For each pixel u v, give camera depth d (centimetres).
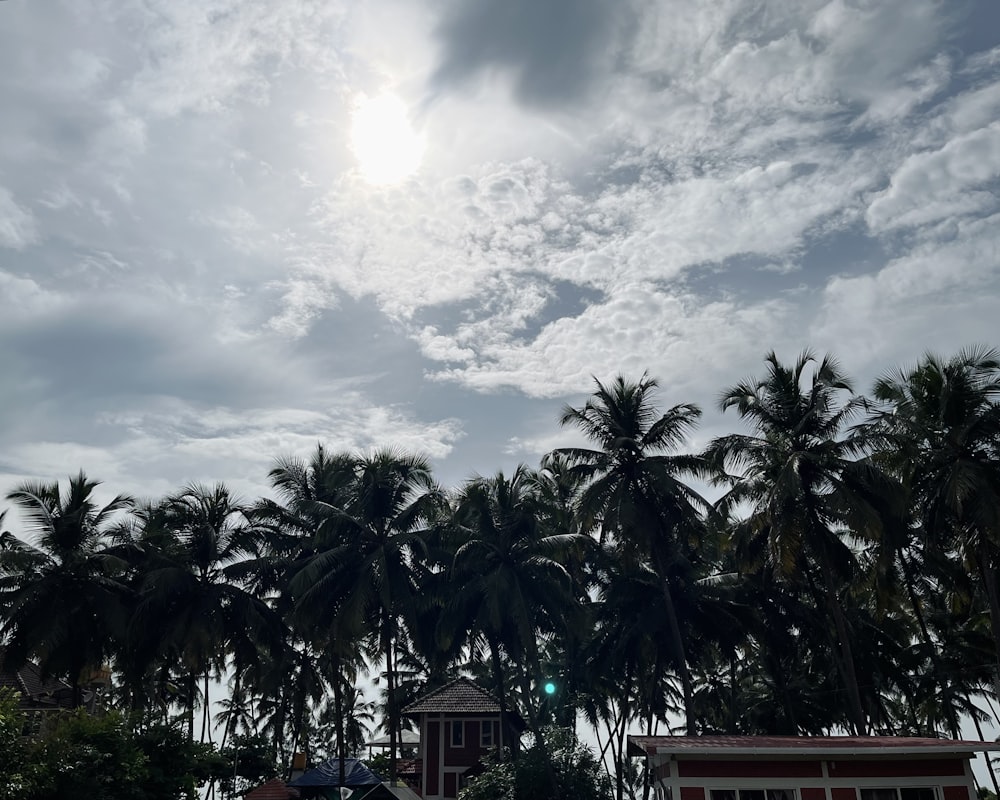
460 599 4016
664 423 4066
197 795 3056
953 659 4591
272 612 4791
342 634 4075
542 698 5669
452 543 4241
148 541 4691
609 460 4059
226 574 4678
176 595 4631
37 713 4553
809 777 2528
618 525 3912
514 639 4206
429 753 5506
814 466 3644
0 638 4269
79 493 4559
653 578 4334
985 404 3394
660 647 4338
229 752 6056
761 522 3672
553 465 4531
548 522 4622
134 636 4403
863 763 2544
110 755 2728
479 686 5966
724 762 2547
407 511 4338
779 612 4550
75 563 4238
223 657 4941
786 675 5091
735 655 4422
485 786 3966
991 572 3338
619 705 5109
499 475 4234
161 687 5300
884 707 5328
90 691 5703
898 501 3388
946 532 3497
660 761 2748
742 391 3828
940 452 3397
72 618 4303
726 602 4247
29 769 2442
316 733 7850
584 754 4022
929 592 4453
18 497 4419
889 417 3409
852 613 4778
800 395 3766
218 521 4878
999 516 3111
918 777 2533
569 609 4081
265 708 7194
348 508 4484
